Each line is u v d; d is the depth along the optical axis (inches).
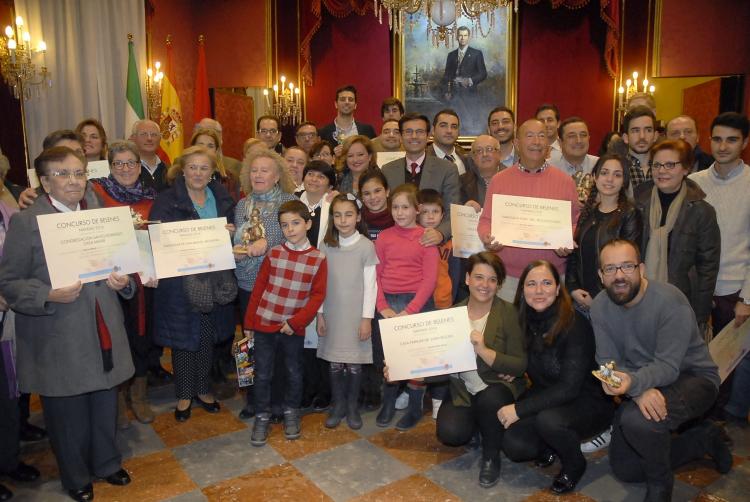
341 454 119.5
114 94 254.7
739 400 132.2
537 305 104.5
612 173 118.3
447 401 119.8
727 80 285.0
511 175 136.5
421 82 305.1
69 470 101.8
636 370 103.3
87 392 98.7
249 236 129.7
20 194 127.6
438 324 111.2
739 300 118.8
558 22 300.4
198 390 139.7
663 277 116.0
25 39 192.7
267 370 126.2
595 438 119.1
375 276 129.5
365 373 148.4
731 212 124.4
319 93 310.3
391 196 132.0
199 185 128.3
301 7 295.9
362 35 307.3
